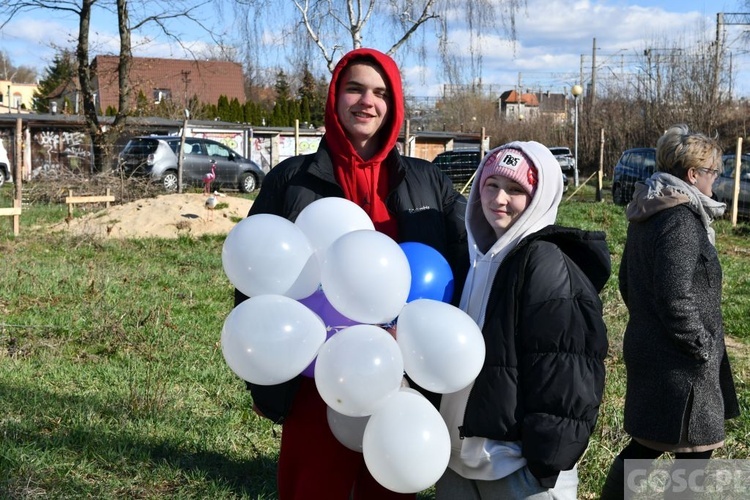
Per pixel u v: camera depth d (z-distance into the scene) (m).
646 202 3.25
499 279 2.45
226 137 32.00
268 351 2.34
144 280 9.44
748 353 7.24
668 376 3.19
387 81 2.83
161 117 35.03
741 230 16.70
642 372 3.27
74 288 8.55
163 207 14.49
